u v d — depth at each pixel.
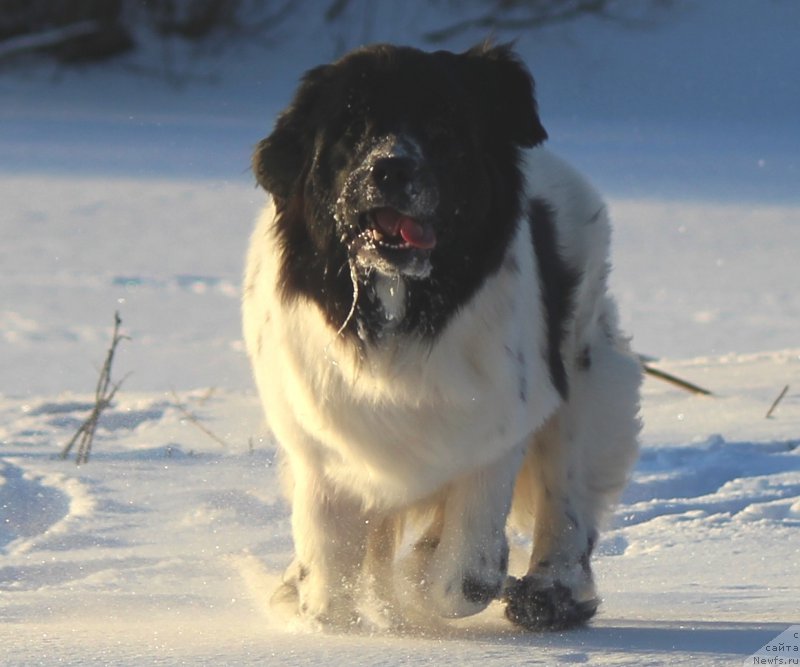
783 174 46.03
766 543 11.47
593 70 66.19
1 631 8.09
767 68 66.69
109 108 59.56
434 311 8.48
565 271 10.05
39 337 22.70
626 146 52.19
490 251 8.67
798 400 17.36
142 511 12.45
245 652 7.35
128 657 7.17
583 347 10.31
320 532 8.98
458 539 8.86
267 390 9.16
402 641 8.05
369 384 8.56
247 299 9.67
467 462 8.81
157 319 24.45
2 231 33.28
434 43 68.31
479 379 8.67
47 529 12.21
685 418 16.41
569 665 7.10
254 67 65.81
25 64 65.06
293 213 8.78
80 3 65.69
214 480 13.48
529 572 9.66
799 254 32.78
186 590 10.10
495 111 8.90
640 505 12.76
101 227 34.41
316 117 8.61
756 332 24.38
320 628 8.75
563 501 10.06
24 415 16.58
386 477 8.85
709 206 39.91
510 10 69.44
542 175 10.44
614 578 10.74
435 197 8.09
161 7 66.88
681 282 29.23
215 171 44.50
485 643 8.02
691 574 10.73
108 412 16.62
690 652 7.45
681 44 68.44
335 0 69.62
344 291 8.48
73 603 9.52
